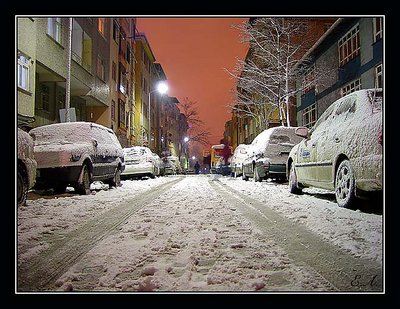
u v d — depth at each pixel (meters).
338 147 7.05
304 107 28.78
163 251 4.53
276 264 3.99
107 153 12.22
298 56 27.44
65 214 7.12
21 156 7.52
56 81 19.52
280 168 13.91
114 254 4.44
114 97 32.25
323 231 5.34
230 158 25.97
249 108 33.53
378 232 5.16
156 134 64.94
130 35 40.78
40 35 16.67
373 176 5.89
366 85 19.55
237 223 6.10
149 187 13.98
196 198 9.79
